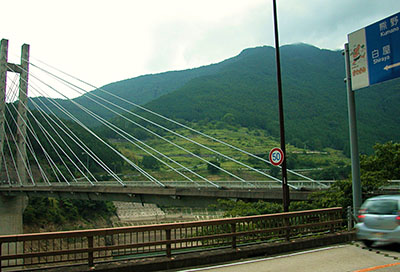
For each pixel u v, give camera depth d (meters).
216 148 108.50
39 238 7.78
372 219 10.13
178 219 65.94
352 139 12.84
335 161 92.75
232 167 86.12
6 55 55.03
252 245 10.19
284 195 12.65
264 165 88.19
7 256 7.49
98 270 7.96
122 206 76.12
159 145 115.94
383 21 12.20
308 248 10.93
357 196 12.62
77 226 63.94
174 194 34.16
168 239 9.00
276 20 13.75
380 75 12.08
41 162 73.62
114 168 85.56
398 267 8.26
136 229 8.69
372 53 12.39
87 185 43.84
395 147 35.50
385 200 10.27
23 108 55.56
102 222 68.38
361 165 35.06
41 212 61.06
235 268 8.50
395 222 9.65
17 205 52.34
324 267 8.39
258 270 8.23
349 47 13.11
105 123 53.12
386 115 131.12
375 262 8.84
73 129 86.19
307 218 11.69
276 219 11.01
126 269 8.19
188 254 9.15
